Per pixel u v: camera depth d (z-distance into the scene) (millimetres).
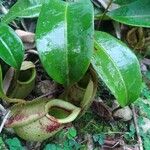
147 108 520
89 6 383
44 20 374
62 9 385
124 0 534
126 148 479
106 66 402
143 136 493
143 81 549
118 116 499
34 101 410
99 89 514
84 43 366
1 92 410
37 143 442
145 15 488
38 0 450
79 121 482
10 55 395
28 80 443
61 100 414
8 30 407
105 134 483
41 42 363
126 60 409
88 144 467
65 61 365
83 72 367
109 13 500
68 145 452
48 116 396
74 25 371
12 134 441
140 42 578
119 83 396
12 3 535
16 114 414
